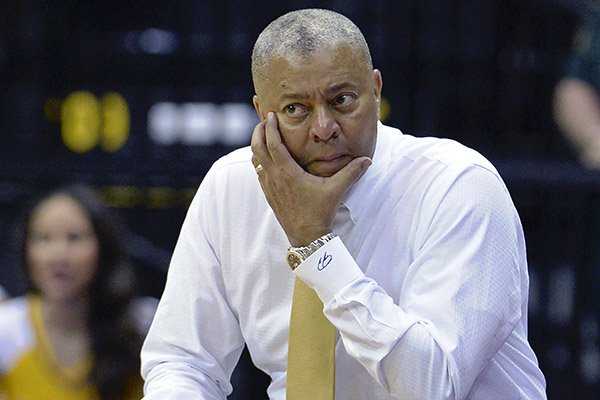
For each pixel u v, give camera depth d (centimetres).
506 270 870
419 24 1994
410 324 841
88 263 1483
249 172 948
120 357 1477
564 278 1892
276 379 962
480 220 873
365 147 858
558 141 1961
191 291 962
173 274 974
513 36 2000
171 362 958
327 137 845
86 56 2023
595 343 1897
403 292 885
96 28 2044
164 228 1923
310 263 859
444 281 860
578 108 1866
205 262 960
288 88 841
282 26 856
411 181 903
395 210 902
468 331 845
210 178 968
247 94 2023
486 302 853
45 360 1470
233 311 966
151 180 1878
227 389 995
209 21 2031
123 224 1689
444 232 873
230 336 973
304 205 860
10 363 1467
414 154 912
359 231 905
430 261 872
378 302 848
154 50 2027
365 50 849
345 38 841
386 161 912
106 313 1483
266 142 870
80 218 1483
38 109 2006
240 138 2003
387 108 1986
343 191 857
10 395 1473
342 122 846
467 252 864
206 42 2025
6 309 1495
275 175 865
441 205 880
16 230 1509
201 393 941
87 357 1475
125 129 2006
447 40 1995
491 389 907
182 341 959
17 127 1997
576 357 1881
